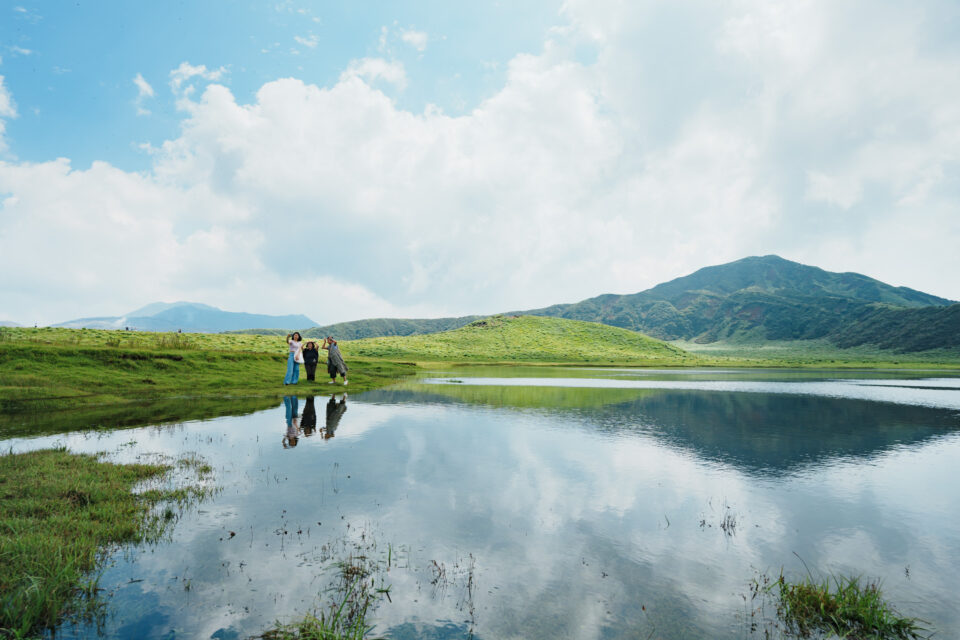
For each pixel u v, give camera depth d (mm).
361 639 3742
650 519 6645
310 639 3781
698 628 4070
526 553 5492
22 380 17797
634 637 3906
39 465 8516
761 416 17281
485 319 139250
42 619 4105
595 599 4523
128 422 13578
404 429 13195
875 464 10078
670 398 23484
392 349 93375
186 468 8844
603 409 18625
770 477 8945
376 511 6746
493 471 8930
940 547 5906
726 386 33062
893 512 7129
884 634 4059
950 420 16781
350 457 9844
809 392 28453
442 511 6785
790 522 6660
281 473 8602
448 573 4973
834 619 4211
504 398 22078
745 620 4215
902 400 24000
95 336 39781
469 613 4246
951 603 4613
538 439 12078
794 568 5277
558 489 7902
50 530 5762
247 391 21188
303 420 14375
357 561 5180
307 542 5676
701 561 5391
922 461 10391
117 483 7699
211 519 6395
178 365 23609
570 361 95312
